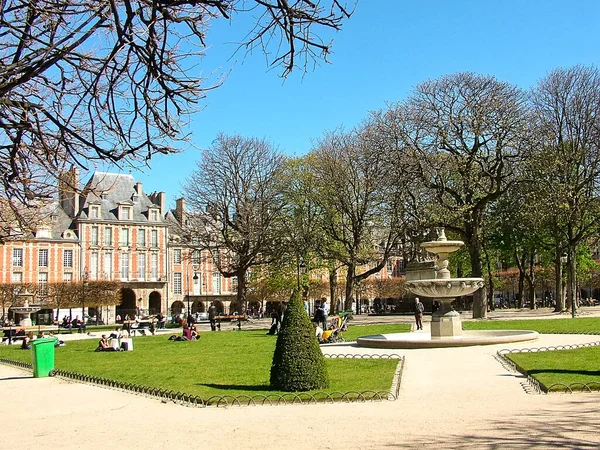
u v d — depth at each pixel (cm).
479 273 3762
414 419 903
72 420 1022
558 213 3825
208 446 779
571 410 922
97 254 7794
